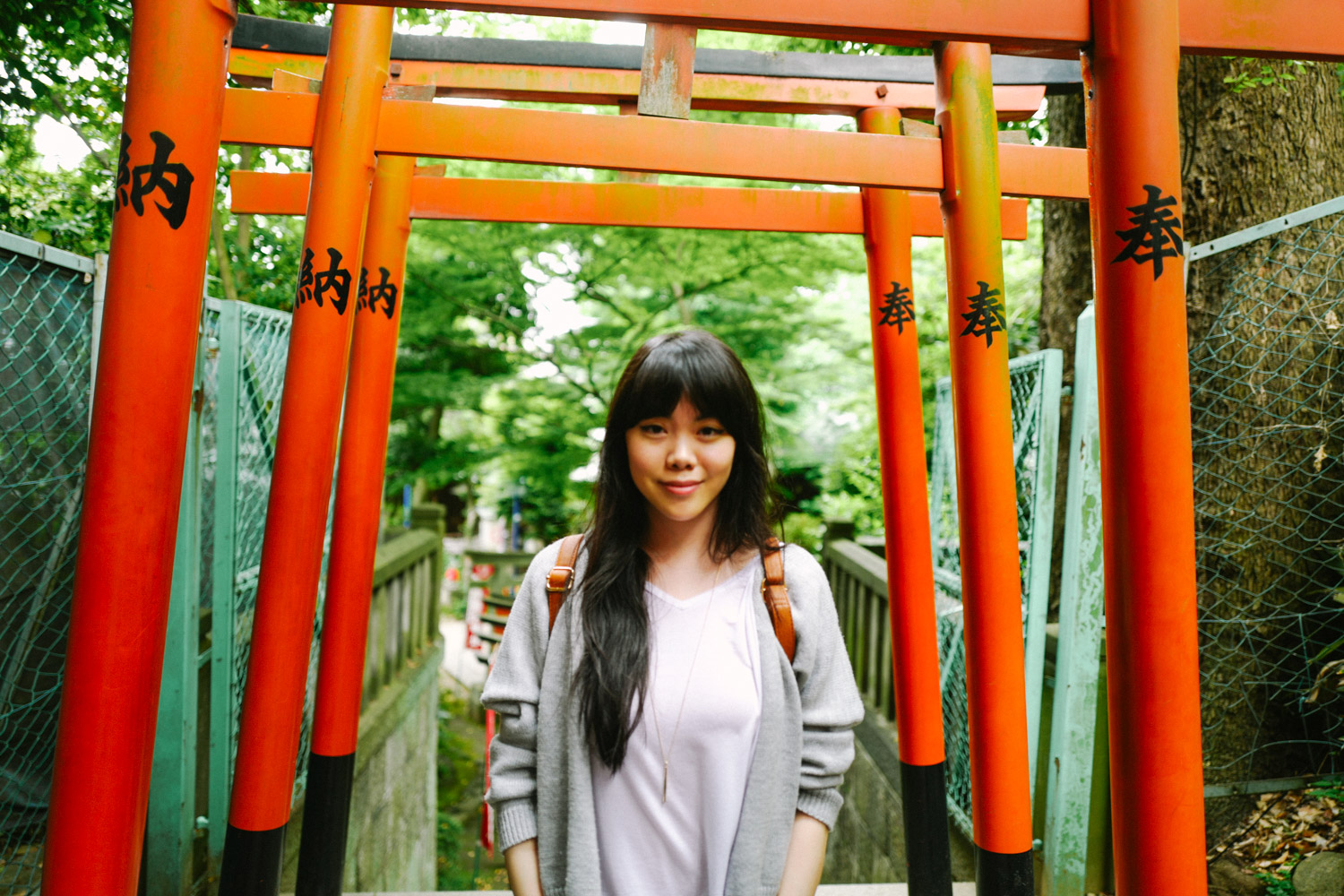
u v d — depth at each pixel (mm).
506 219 2494
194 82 1049
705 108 2514
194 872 2588
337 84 1757
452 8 1129
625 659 1089
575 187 2502
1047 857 2512
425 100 1943
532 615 1189
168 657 2434
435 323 6961
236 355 2689
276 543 1787
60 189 3434
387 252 2393
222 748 2643
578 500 8711
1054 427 2641
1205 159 2889
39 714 2430
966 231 1783
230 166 4188
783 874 1104
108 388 1028
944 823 2336
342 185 1758
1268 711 2697
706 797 1083
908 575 2354
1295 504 2686
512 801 1149
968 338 1783
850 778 4566
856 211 2502
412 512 6977
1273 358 2715
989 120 1787
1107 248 1114
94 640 1021
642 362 1141
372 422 2365
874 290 2449
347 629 2316
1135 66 1088
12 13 2998
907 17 1131
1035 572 2646
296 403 1774
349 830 3842
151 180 1031
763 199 2514
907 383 2389
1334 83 2908
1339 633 2678
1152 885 1072
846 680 1190
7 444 2229
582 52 2400
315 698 2324
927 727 2334
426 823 5793
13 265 2191
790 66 2447
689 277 6570
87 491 1032
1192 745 1071
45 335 2309
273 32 2279
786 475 8031
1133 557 1081
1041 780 2773
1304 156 2818
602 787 1110
